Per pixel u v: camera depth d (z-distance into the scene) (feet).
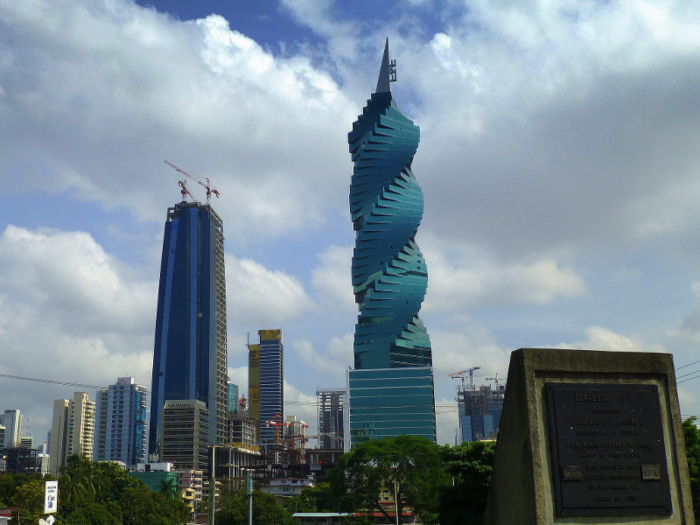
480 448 162.20
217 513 390.63
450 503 161.79
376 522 475.72
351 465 330.34
